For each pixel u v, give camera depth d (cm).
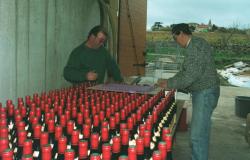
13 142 175
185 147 525
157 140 196
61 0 454
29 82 364
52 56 432
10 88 320
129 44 880
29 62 361
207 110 366
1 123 175
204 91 363
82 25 559
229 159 488
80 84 355
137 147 146
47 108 221
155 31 2147
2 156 126
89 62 393
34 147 166
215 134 614
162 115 251
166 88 351
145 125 184
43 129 196
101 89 329
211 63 362
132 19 892
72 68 375
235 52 2017
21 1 333
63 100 248
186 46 362
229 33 2147
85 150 140
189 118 696
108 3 679
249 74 1598
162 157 142
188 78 345
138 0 926
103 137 166
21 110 209
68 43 494
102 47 411
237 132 633
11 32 315
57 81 455
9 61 314
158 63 1224
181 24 360
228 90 1191
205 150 375
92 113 225
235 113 775
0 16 294
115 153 155
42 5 389
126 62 870
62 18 462
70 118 220
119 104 255
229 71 1680
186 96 797
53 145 170
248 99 750
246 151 525
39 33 385
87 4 579
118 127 203
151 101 265
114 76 426
